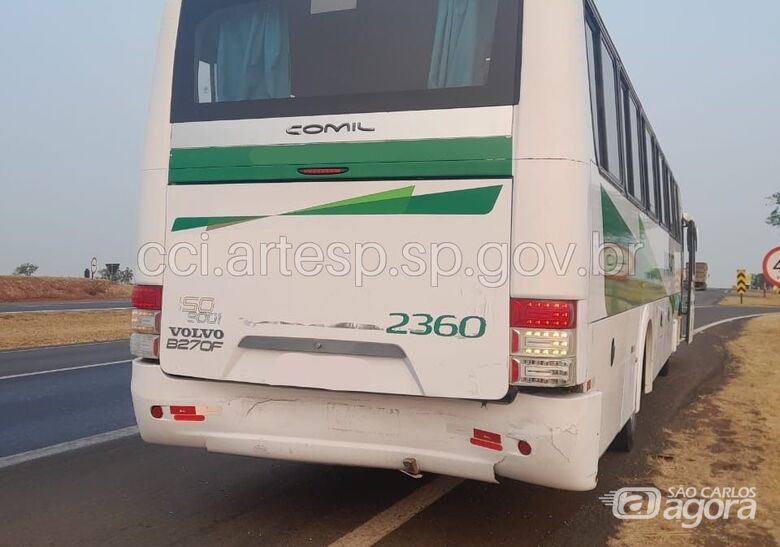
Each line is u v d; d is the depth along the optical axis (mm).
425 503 5789
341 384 4727
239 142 5059
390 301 4656
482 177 4512
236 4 5238
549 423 4375
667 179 11180
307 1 5043
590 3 5184
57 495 5996
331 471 6695
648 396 10695
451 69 4656
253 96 5094
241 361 4992
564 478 4395
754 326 23234
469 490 6129
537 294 4387
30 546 4922
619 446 7387
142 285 5297
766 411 9453
